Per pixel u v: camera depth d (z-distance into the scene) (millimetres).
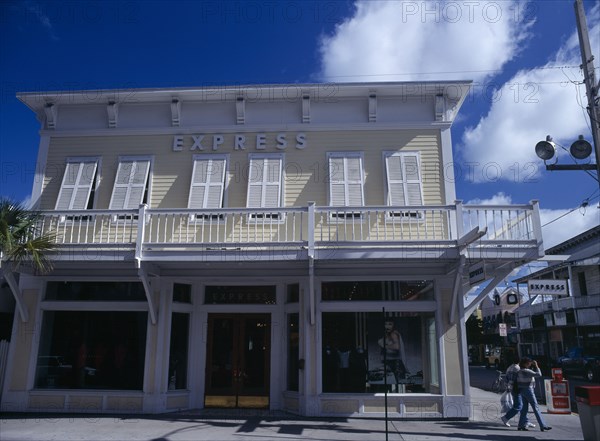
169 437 9500
